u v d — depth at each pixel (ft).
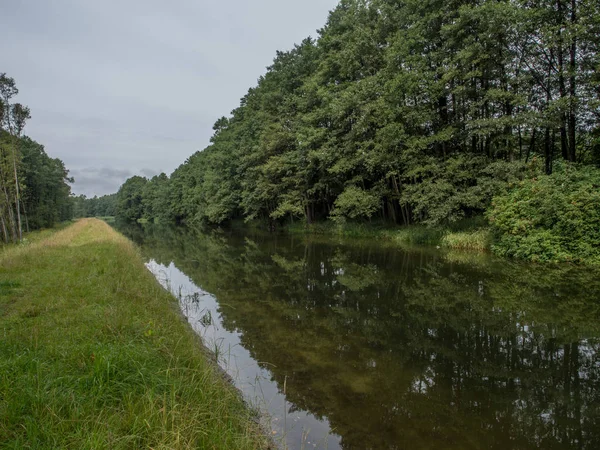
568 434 13.60
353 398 16.34
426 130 69.05
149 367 14.21
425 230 66.69
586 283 33.91
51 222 166.61
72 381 12.37
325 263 52.06
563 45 47.24
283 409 15.34
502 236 49.34
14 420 9.87
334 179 87.81
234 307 31.14
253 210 119.75
